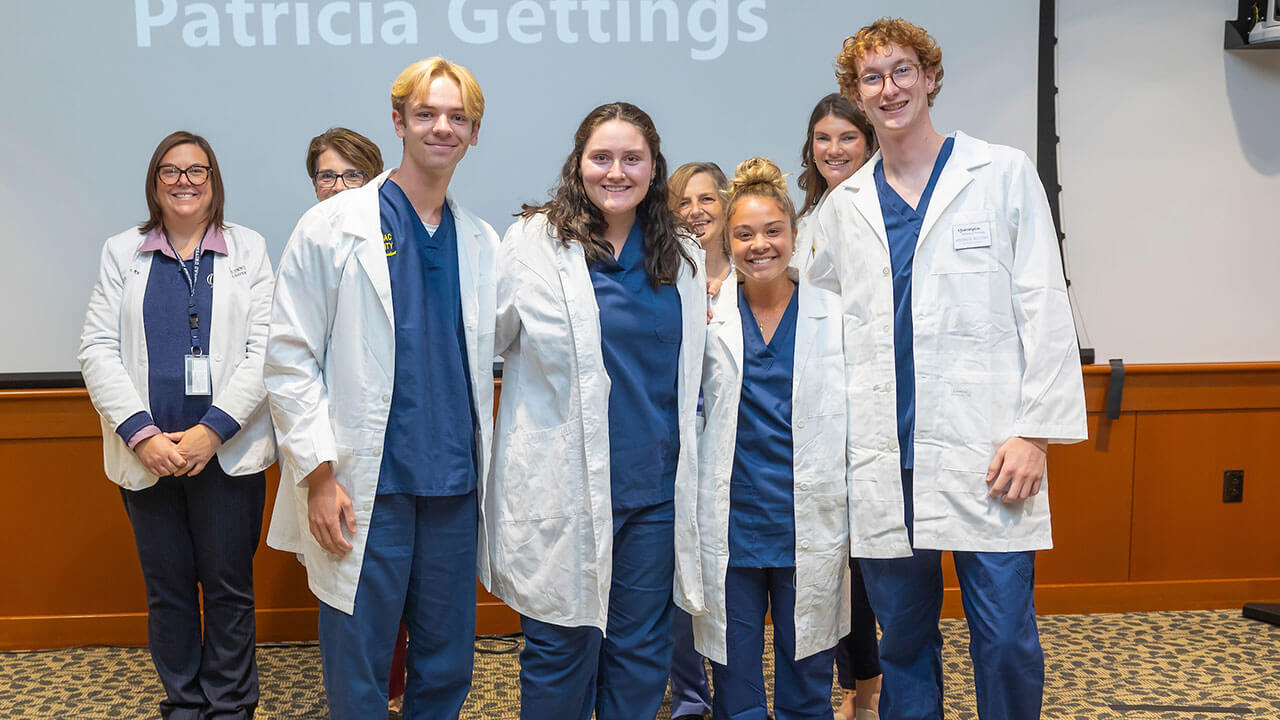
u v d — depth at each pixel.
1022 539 1.89
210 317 2.40
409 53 3.14
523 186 3.22
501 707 2.62
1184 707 2.57
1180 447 3.31
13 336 3.10
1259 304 3.52
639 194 1.84
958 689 2.72
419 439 1.82
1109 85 3.38
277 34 3.09
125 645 3.06
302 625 3.11
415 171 1.83
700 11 3.22
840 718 2.47
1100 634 3.12
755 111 3.27
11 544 3.01
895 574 2.01
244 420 2.35
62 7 3.02
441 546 1.87
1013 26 3.29
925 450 1.92
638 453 1.89
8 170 3.05
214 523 2.39
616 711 1.98
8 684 2.77
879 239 1.98
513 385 1.91
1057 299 1.88
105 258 2.45
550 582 1.85
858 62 1.95
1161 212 3.44
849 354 2.02
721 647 2.02
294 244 1.79
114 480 2.41
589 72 3.21
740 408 2.06
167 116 3.08
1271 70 3.43
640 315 1.89
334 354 1.80
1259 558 3.37
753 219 1.99
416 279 1.83
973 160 1.94
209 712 2.44
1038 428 1.84
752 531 2.06
